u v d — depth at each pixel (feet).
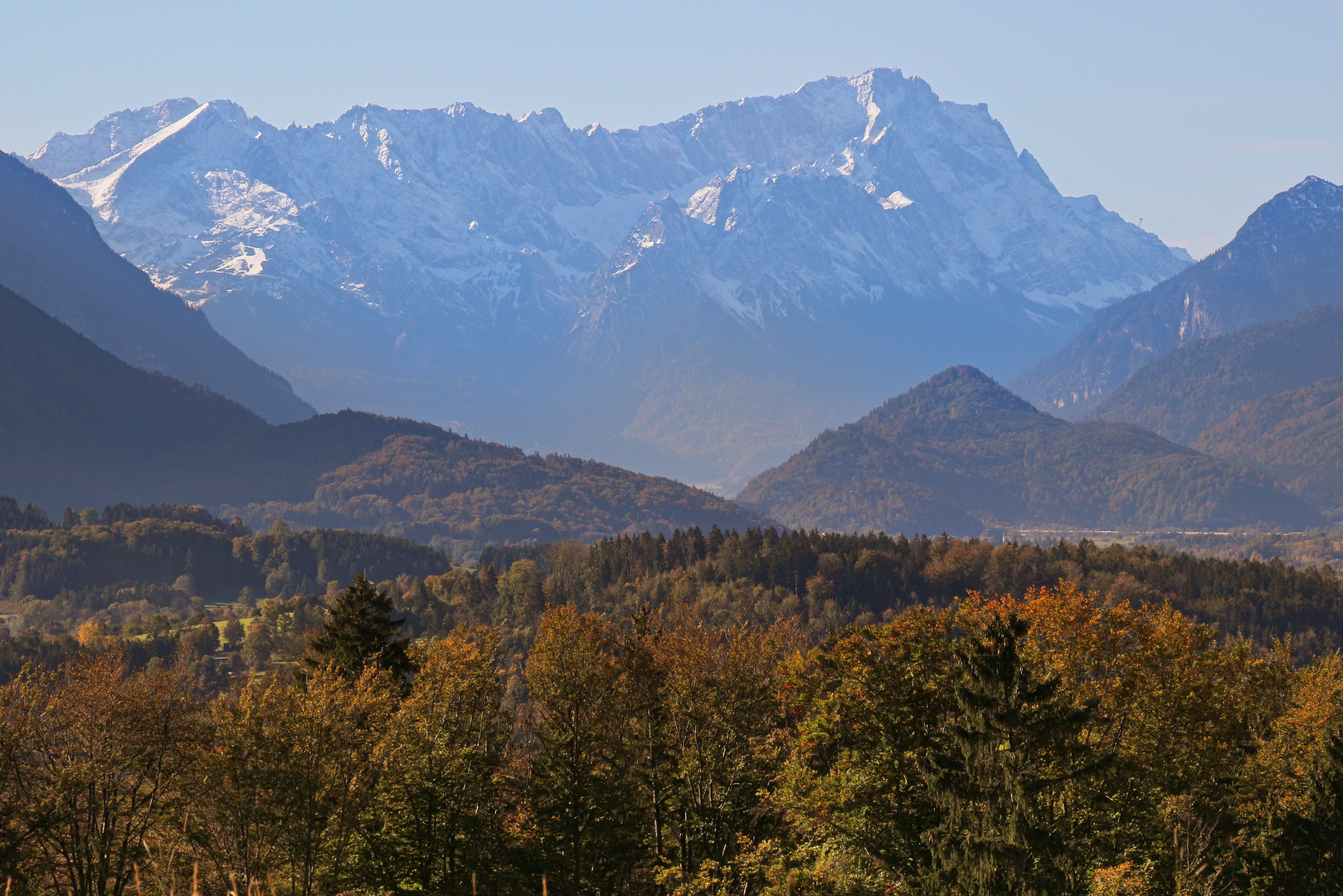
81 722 312.09
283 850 300.81
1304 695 356.79
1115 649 300.20
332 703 312.09
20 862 299.79
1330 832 295.28
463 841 337.11
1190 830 284.00
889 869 277.03
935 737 274.77
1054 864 247.91
